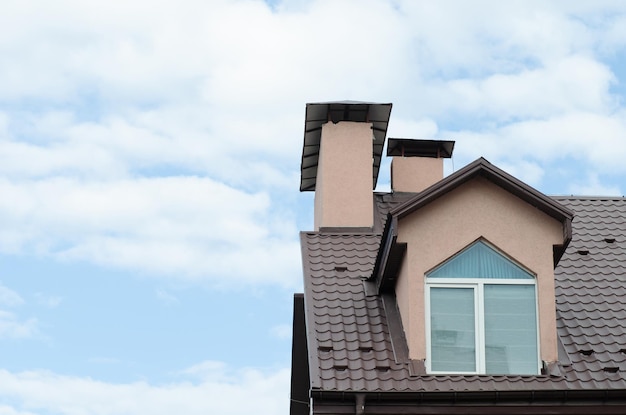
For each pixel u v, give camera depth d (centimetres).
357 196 2469
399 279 2033
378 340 1947
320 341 1934
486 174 1984
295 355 2470
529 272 1958
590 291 2122
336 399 1800
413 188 2648
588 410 1806
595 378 1845
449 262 1966
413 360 1881
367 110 2553
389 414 1798
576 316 2033
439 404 1802
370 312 2034
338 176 2483
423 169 2669
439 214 1978
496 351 1908
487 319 1928
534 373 1888
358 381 1823
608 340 1955
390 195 2622
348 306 2055
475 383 1834
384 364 1877
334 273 2172
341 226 2436
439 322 1927
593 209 2502
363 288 2116
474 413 1802
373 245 2302
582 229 2389
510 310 1938
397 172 2662
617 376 1850
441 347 1909
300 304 2347
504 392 1794
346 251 2267
